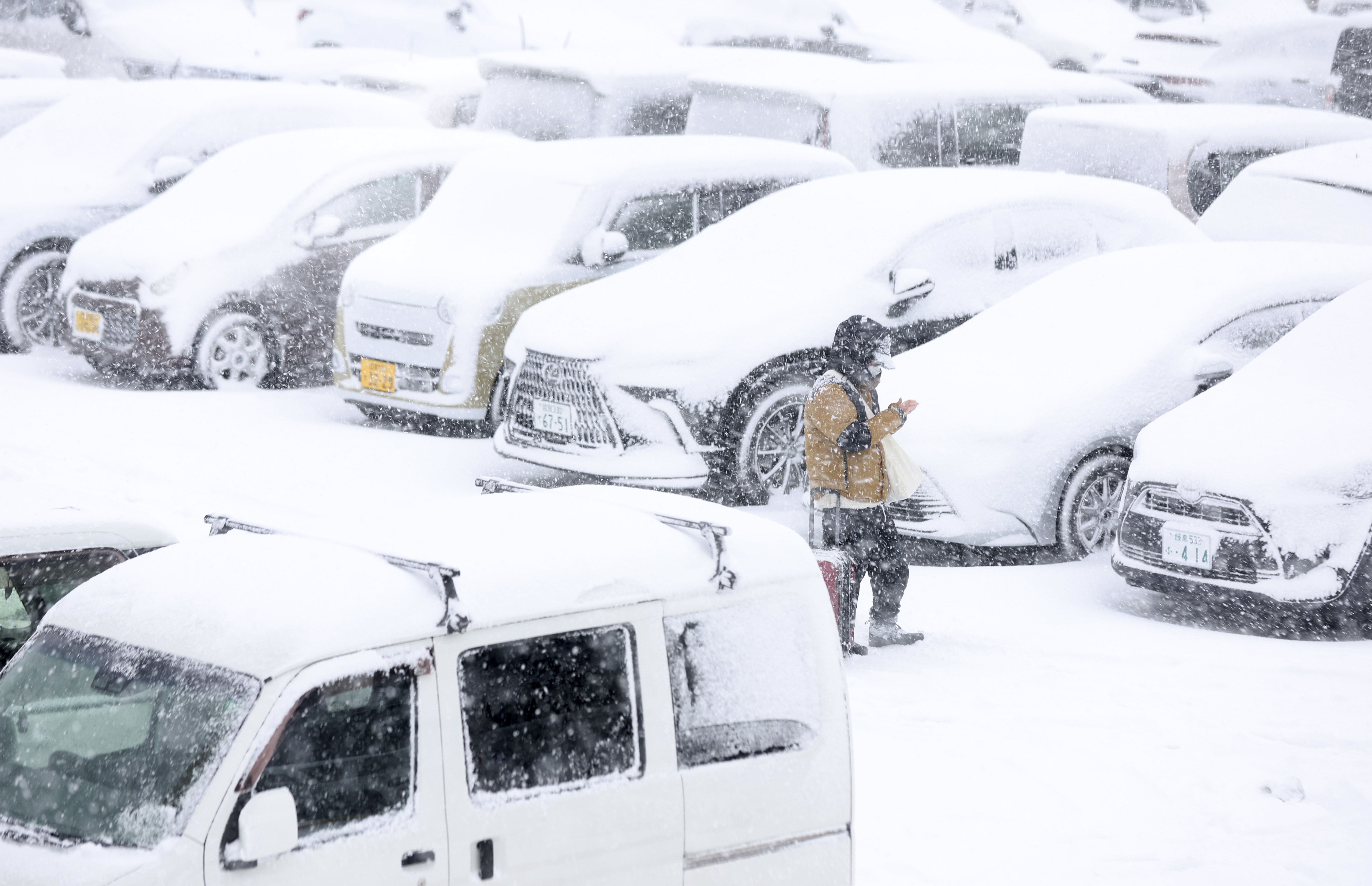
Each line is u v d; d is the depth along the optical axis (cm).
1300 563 2411
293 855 1047
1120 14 7331
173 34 7356
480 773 1128
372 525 1327
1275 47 6203
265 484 3136
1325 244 3319
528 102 5147
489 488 1591
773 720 1251
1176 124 4612
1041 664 2247
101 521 1636
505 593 1168
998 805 1747
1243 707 2067
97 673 1146
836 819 1268
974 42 6519
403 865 1084
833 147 4600
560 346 3109
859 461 2252
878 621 2336
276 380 4134
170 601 1183
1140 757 1886
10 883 1028
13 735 1163
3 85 5450
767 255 3334
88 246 4116
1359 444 2467
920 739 1938
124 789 1080
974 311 3334
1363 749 1922
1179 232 3656
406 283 3588
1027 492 2772
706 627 1237
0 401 3775
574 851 1149
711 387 3027
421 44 7506
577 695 1173
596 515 1348
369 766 1089
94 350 4038
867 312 3191
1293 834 1694
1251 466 2484
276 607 1133
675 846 1192
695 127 4938
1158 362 2914
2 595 1558
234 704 1068
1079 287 3156
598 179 3656
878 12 6469
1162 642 2356
